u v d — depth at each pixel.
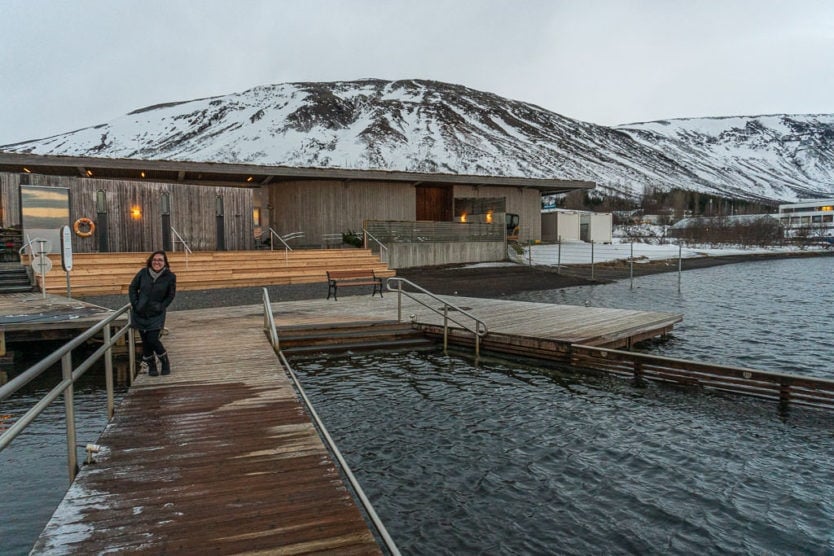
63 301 13.24
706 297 21.44
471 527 4.54
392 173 30.86
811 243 76.19
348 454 6.05
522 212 38.41
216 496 3.92
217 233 23.11
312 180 29.94
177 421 5.56
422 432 6.70
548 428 6.83
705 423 7.00
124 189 21.16
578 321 12.27
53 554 3.16
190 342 9.76
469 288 22.78
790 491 5.16
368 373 9.49
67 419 4.20
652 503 4.93
